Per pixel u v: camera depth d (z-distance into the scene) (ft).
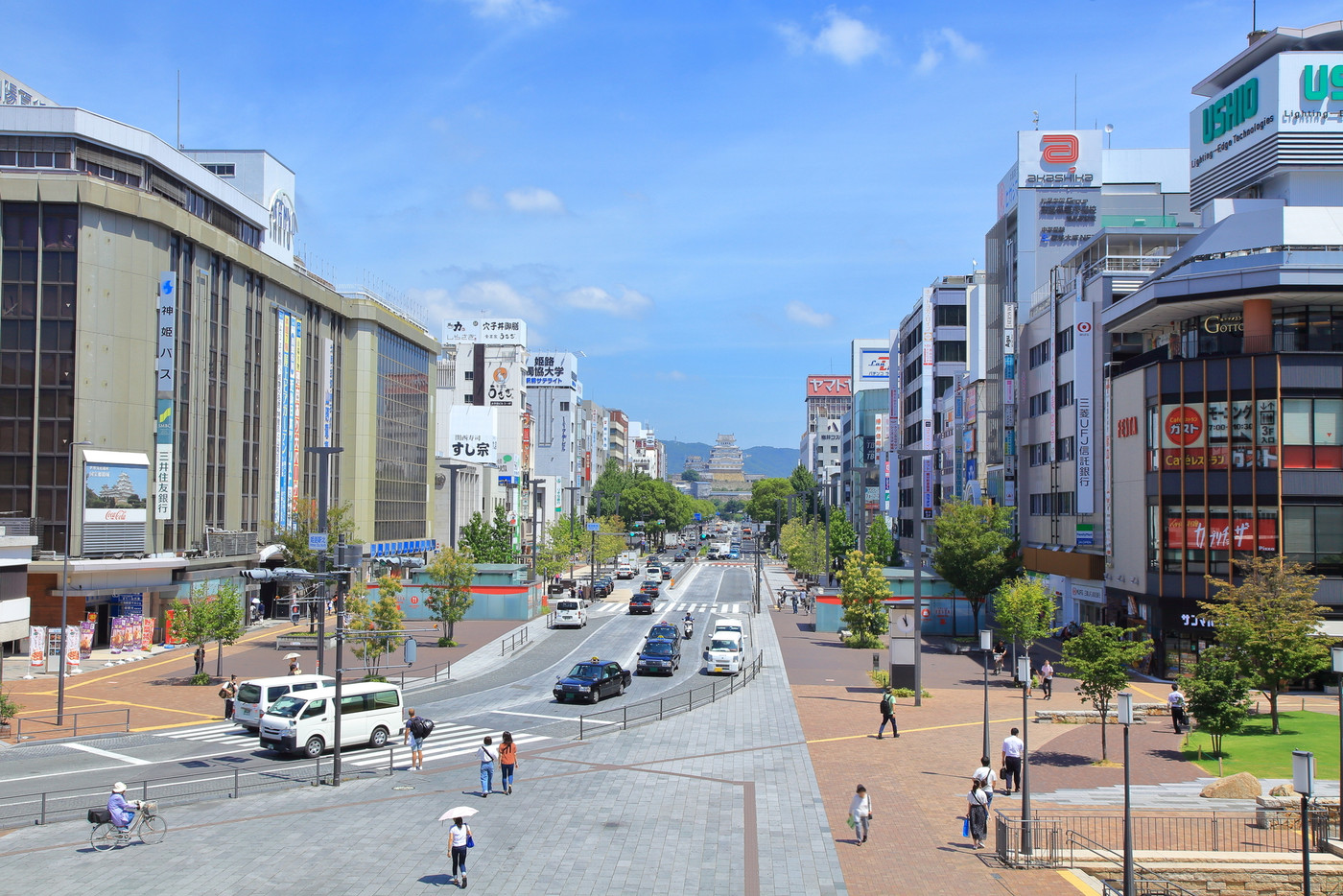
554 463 574.15
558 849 71.61
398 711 112.78
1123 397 169.48
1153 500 157.79
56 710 128.47
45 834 75.15
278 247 266.16
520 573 246.68
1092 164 271.28
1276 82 179.63
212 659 171.42
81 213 174.09
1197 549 151.02
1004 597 159.22
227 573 203.72
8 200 172.45
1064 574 194.29
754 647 198.39
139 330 180.55
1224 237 156.76
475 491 374.22
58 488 172.35
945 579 203.41
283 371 235.81
